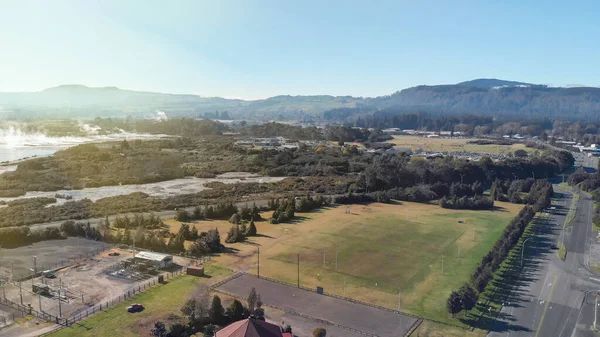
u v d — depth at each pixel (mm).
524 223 126000
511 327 71562
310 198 150000
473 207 156375
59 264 92625
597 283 90688
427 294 83188
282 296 80625
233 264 95875
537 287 87875
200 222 128000
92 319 70062
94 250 101375
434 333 68812
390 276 91312
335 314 74375
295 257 100938
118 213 134750
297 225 127938
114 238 107688
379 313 75125
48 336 64562
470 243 114688
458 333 69062
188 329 67312
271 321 71250
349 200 161125
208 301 76500
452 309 73438
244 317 71188
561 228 132875
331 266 95938
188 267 90062
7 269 89000
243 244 109562
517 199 168875
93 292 79938
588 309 78500
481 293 84500
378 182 178875
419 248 109625
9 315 70875
